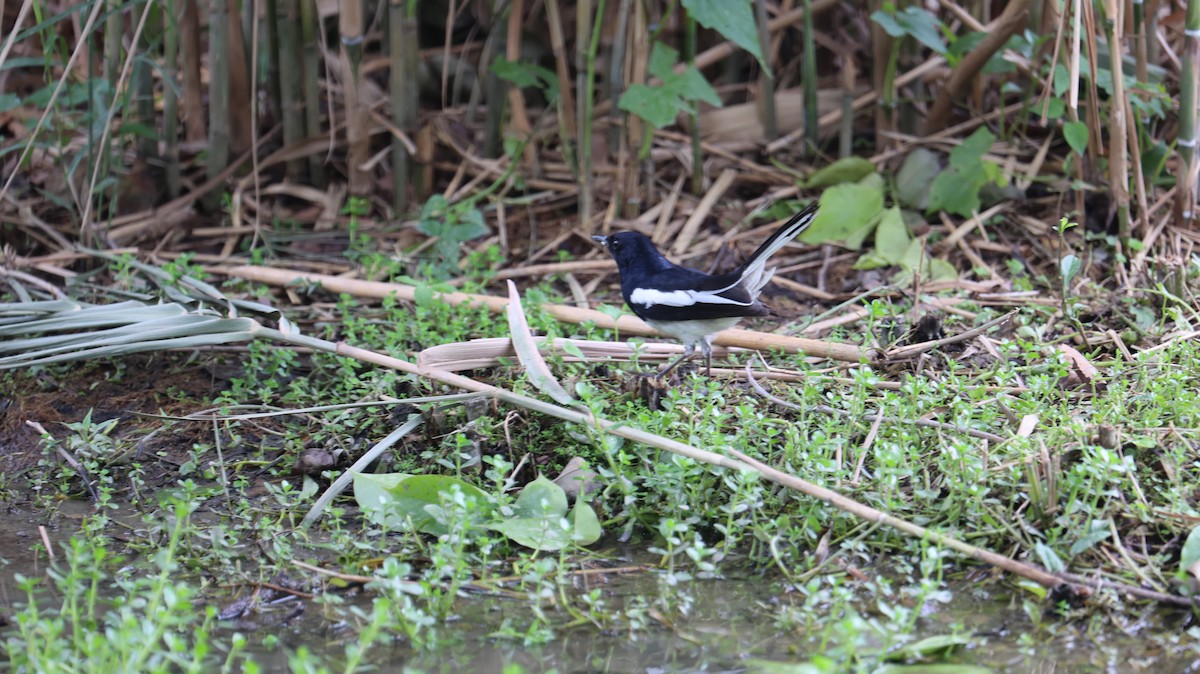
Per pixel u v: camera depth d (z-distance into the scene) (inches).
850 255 506.6
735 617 284.5
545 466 350.3
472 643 275.6
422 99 632.4
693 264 501.4
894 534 304.5
